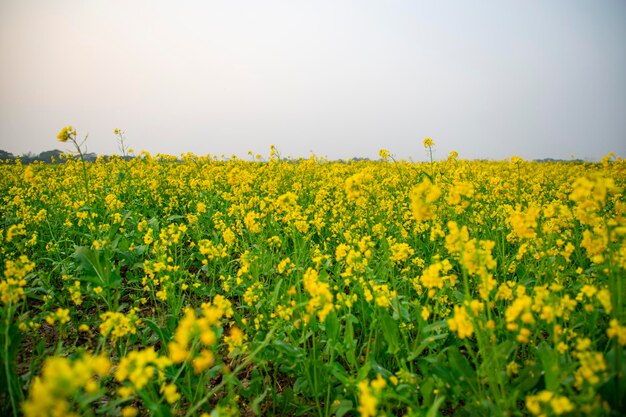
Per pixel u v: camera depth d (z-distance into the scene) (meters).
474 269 2.14
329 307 2.19
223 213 6.34
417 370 2.77
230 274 4.17
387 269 3.46
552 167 12.80
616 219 2.41
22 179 9.38
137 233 5.05
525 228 2.48
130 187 7.85
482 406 2.03
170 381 2.52
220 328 2.67
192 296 4.18
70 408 2.04
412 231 4.95
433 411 1.77
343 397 2.38
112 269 3.62
